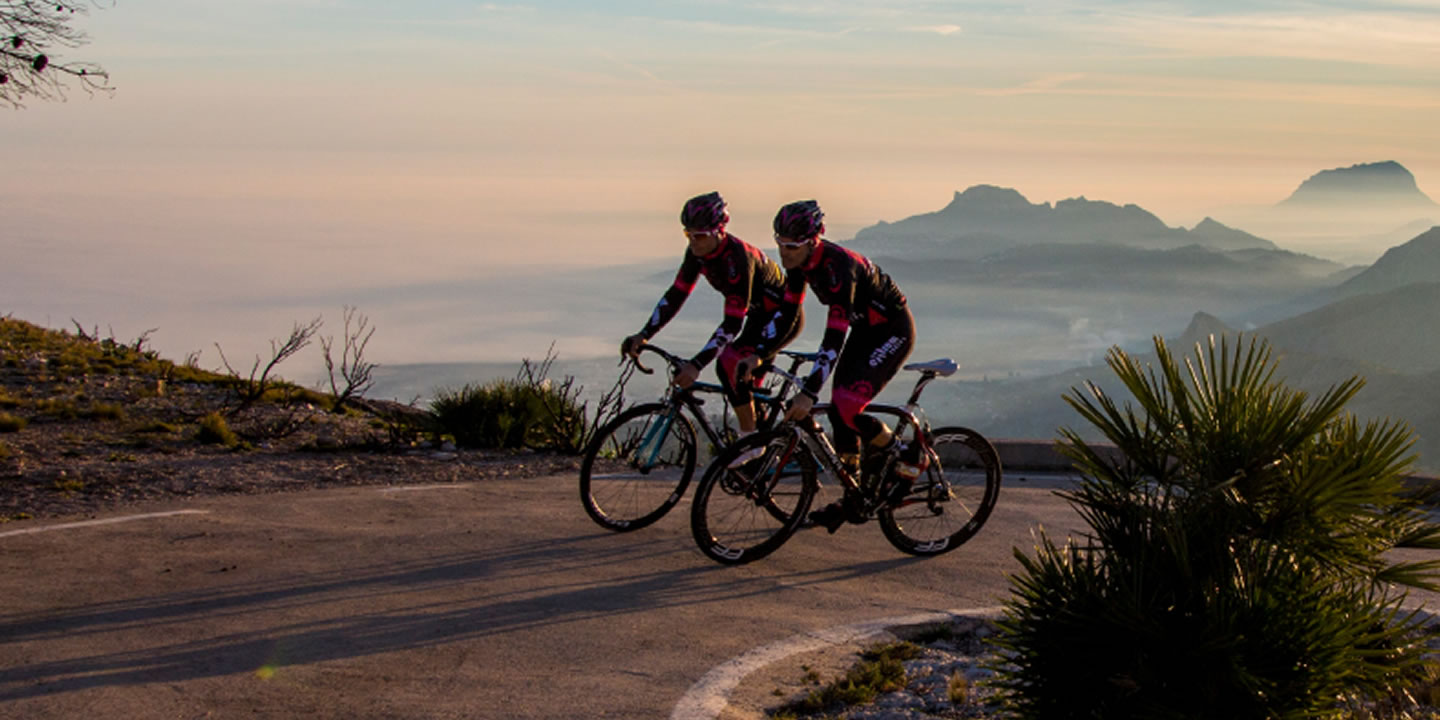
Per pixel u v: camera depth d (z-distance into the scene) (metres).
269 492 7.95
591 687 4.23
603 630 4.96
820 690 4.25
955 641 5.02
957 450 6.72
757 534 6.61
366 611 5.18
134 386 12.52
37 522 6.80
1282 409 3.28
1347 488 3.12
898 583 5.86
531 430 10.34
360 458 9.38
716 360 6.68
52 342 15.59
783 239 5.69
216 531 6.65
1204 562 3.22
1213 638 2.97
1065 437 3.59
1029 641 3.22
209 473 8.42
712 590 5.65
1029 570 3.34
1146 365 3.56
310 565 5.95
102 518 6.93
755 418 6.59
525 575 5.84
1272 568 3.16
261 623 4.97
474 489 8.13
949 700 4.14
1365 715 3.59
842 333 5.86
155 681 4.23
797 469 6.24
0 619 4.95
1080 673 3.15
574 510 7.42
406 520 7.07
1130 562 3.24
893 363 6.17
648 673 4.40
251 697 4.09
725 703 4.07
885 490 6.28
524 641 4.80
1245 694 2.98
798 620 5.17
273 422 10.83
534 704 4.05
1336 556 3.22
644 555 6.29
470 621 5.06
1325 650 2.99
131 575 5.70
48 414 10.67
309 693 4.14
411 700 4.08
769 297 6.69
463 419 10.18
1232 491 3.26
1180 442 3.41
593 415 10.13
